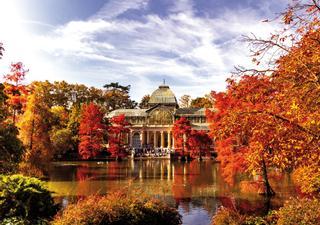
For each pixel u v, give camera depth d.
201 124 119.19
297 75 10.16
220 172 57.00
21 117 46.25
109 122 100.50
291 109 9.65
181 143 88.88
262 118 10.59
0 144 25.98
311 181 15.42
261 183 34.03
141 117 122.56
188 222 24.45
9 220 20.00
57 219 19.17
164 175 52.62
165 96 130.62
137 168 64.31
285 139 10.19
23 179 23.16
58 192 35.72
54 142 77.19
